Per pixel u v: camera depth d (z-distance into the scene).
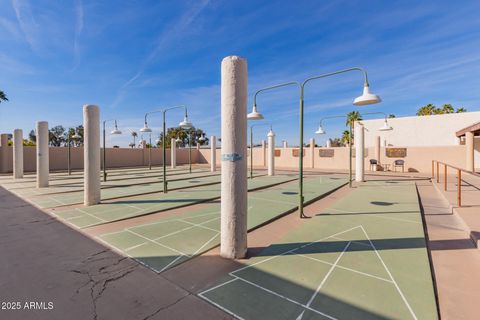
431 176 16.52
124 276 3.43
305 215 6.73
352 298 2.86
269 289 3.07
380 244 4.51
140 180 14.76
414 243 4.54
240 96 3.82
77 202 8.26
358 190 10.84
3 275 3.47
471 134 15.36
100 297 2.95
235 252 3.91
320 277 3.34
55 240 4.80
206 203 8.32
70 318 2.59
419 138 26.06
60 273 3.52
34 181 14.19
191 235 5.04
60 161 24.45
